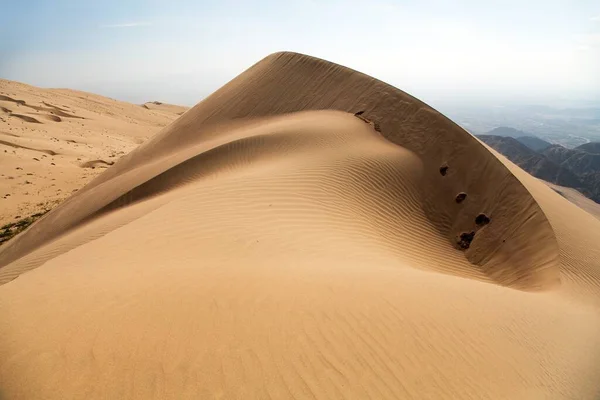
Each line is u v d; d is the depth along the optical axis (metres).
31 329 4.05
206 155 18.25
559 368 5.71
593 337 6.95
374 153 15.69
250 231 9.12
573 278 9.91
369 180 13.92
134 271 6.20
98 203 18.73
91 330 4.10
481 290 7.77
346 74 24.50
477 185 14.28
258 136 18.25
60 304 4.66
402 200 13.79
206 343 4.14
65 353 3.70
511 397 4.72
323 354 4.39
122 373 3.55
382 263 8.60
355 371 4.27
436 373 4.67
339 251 8.91
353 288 6.07
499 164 14.25
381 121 19.67
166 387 3.47
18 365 3.52
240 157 17.48
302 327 4.78
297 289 5.71
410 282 7.02
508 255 11.89
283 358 4.16
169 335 4.18
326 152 15.60
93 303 4.71
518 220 12.51
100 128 60.66
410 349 4.91
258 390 3.67
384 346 4.82
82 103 79.50
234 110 27.06
